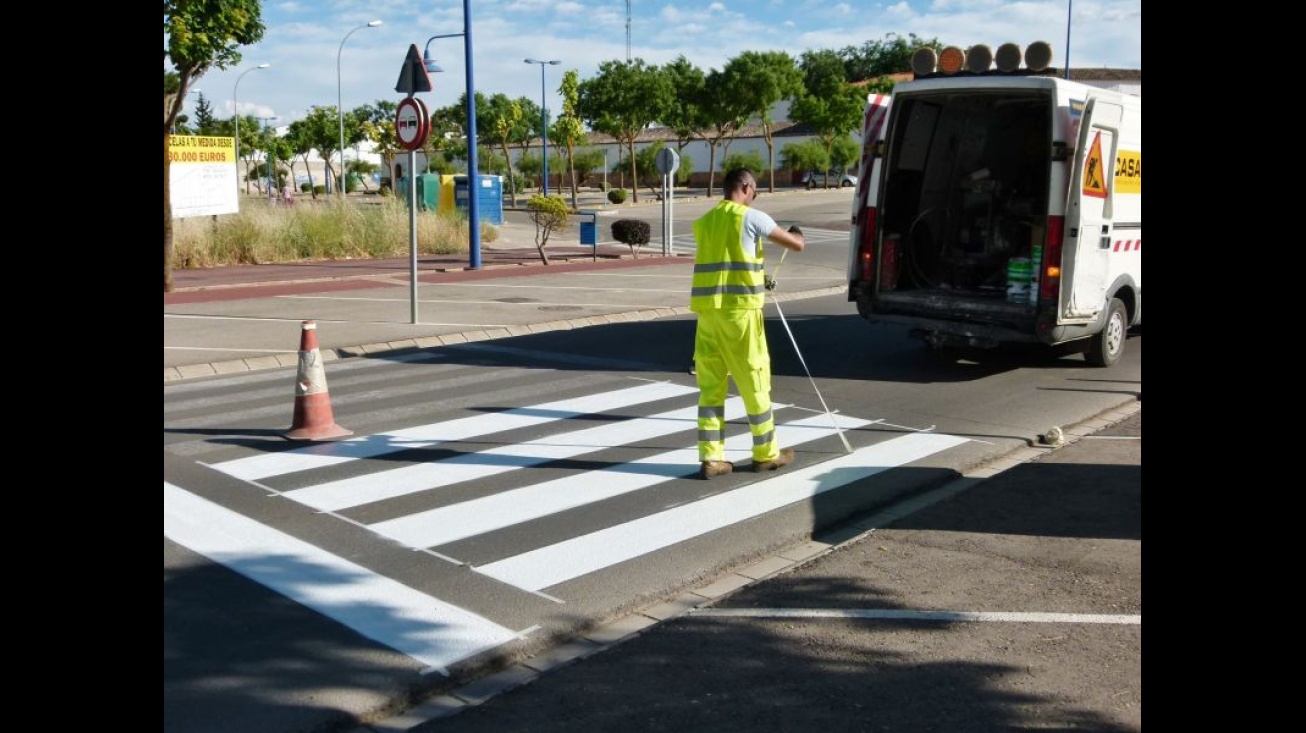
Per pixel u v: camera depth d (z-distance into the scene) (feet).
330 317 46.91
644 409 29.58
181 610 15.78
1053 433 26.13
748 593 16.84
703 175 240.53
